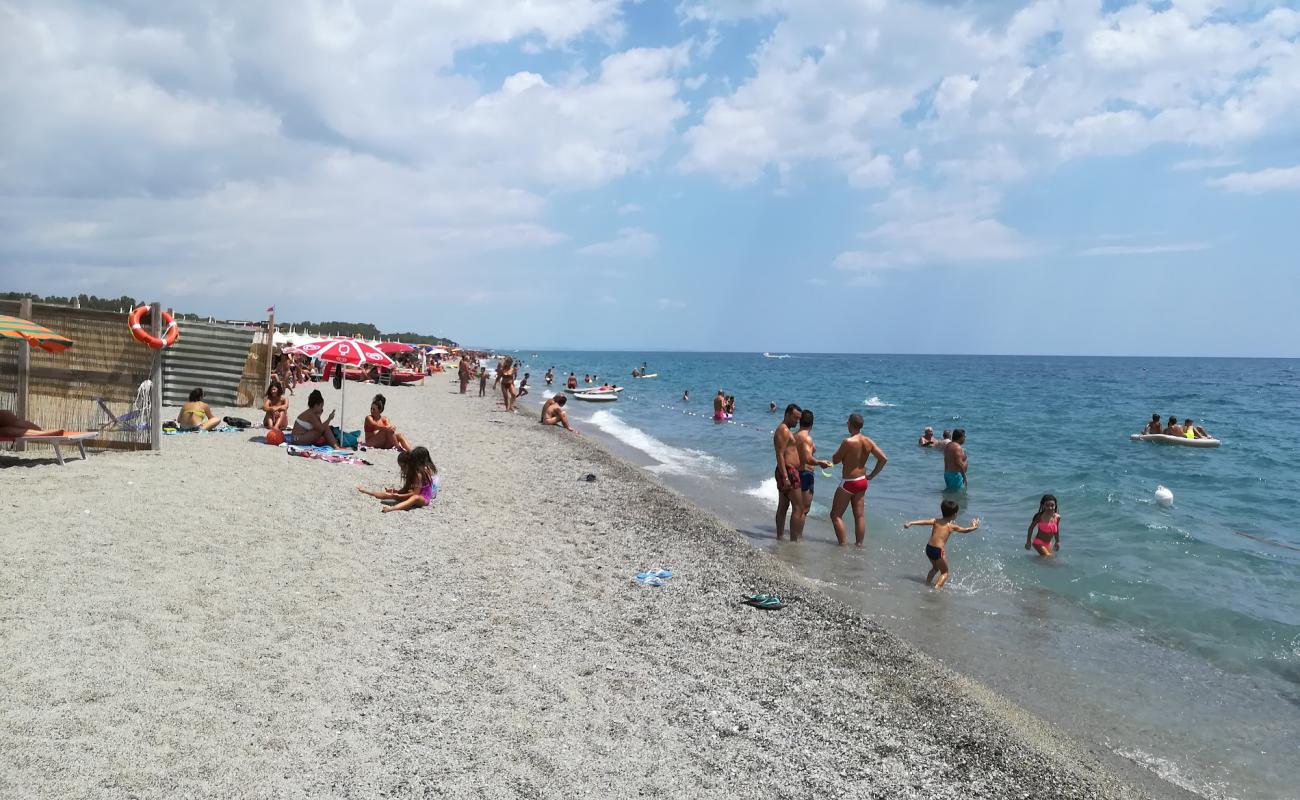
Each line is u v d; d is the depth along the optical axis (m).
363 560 7.27
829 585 8.41
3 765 3.36
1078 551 10.12
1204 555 9.95
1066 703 5.64
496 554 8.16
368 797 3.51
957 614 7.56
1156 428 23.86
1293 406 43.53
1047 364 183.75
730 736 4.62
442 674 5.01
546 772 3.95
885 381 73.81
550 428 21.98
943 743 4.79
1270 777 4.68
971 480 15.98
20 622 4.86
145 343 10.85
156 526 7.24
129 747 3.64
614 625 6.37
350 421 19.98
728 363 158.12
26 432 9.25
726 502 13.30
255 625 5.36
